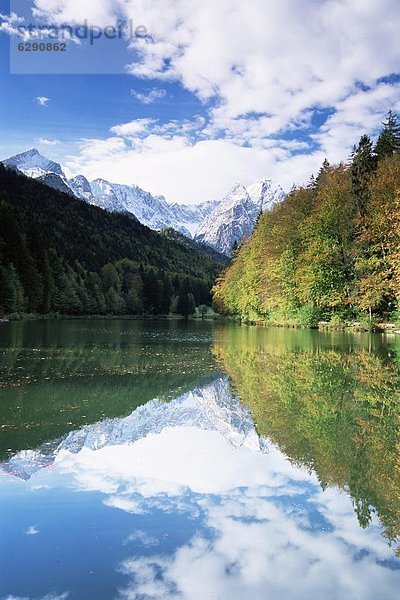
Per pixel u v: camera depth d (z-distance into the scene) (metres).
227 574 5.31
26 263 79.00
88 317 107.12
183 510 6.91
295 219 52.91
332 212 44.12
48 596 4.86
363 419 11.96
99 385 16.50
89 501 7.18
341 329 44.50
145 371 19.81
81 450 9.63
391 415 12.31
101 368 20.39
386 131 57.38
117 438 10.47
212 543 6.00
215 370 20.22
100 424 11.58
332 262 44.53
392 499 7.31
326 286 45.34
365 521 6.62
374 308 42.47
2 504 7.06
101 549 5.81
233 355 25.72
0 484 7.82
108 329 54.56
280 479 8.12
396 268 36.38
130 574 5.28
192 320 102.25
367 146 46.66
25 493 7.46
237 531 6.31
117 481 8.00
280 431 11.02
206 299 176.25
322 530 6.37
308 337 37.22
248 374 19.17
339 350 26.83
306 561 5.63
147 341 35.84
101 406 13.45
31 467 8.62
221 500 7.27
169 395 15.20
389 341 32.00
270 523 6.55
